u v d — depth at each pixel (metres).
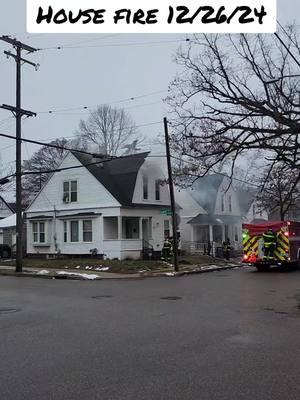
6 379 6.29
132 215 34.94
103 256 34.25
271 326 9.88
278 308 12.47
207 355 7.44
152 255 34.56
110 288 18.03
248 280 20.86
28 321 10.81
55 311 12.24
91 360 7.20
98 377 6.33
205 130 18.38
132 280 21.98
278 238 26.30
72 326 10.08
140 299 14.50
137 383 6.05
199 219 45.72
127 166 37.41
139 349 7.88
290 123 13.39
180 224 47.41
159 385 5.96
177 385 5.95
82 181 36.12
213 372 6.50
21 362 7.16
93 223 35.09
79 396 5.59
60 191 37.47
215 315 11.33
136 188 35.78
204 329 9.57
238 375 6.36
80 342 8.48
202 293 16.00
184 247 44.97
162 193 38.06
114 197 34.00
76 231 36.12
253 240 26.80
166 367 6.77
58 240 37.09
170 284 19.44
